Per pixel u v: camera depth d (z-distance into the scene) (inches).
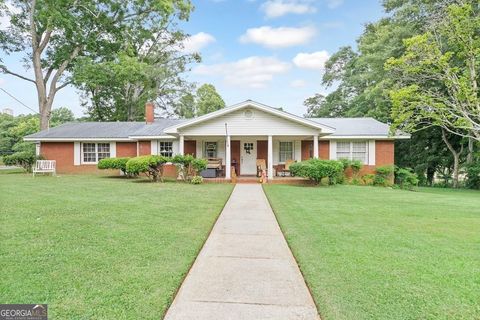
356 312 115.5
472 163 764.0
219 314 114.1
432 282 142.7
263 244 202.1
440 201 407.2
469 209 339.9
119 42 1006.4
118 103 1267.2
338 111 1398.9
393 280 144.4
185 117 1379.2
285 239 213.6
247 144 725.3
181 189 470.0
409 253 183.3
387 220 274.4
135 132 734.5
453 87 570.9
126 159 641.0
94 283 136.0
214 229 240.2
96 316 110.0
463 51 554.3
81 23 926.4
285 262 169.2
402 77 627.5
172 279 141.8
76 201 343.6
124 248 183.6
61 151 767.1
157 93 1263.5
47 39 908.6
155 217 269.0
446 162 862.5
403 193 483.2
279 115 592.7
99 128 808.9
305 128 598.2
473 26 531.5
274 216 288.5
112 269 151.9
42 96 916.0
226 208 326.3
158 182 578.2
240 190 474.9
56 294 125.4
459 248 194.2
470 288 136.9
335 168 547.5
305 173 538.9
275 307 119.7
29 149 888.3
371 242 205.2
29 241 193.9
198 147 722.2
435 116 576.1
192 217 271.9
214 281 143.5
